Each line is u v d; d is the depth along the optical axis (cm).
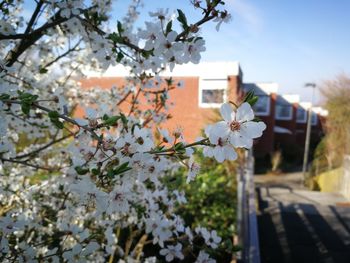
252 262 273
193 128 1143
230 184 662
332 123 1603
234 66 1032
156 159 131
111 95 373
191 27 141
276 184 1582
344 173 1185
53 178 259
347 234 624
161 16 163
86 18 193
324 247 559
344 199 1075
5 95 121
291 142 2500
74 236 214
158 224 220
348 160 1189
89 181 132
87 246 176
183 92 1130
